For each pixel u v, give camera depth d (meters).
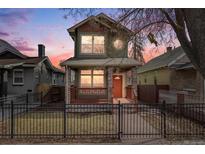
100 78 22.66
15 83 28.33
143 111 16.59
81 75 22.66
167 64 24.92
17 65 24.55
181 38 10.45
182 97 17.67
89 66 20.70
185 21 9.92
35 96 27.14
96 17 19.58
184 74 22.92
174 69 25.47
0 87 22.72
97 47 21.81
